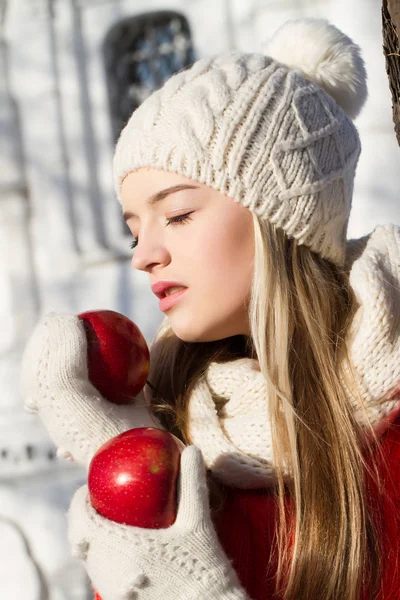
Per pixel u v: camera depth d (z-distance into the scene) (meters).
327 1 4.29
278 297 1.45
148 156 1.45
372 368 1.42
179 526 1.19
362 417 1.41
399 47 1.43
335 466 1.38
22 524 4.52
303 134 1.51
